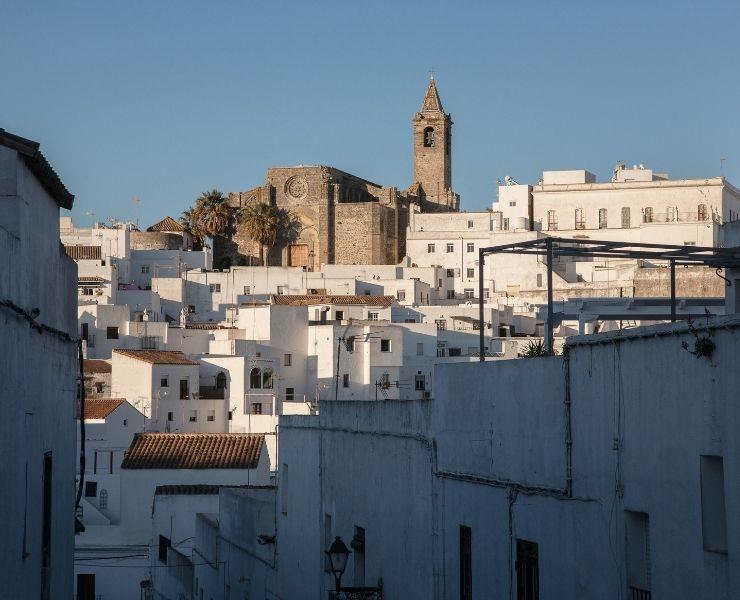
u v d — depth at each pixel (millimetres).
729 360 20562
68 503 36750
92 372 112875
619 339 23906
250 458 74812
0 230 24719
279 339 125438
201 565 60406
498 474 28891
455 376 31250
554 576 26219
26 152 27875
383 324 123500
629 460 23578
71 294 37125
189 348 133500
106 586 71562
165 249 197125
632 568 23516
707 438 21141
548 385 26766
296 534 45000
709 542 21250
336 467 40719
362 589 35625
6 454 25250
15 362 26266
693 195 182000
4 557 25266
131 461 74125
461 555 30781
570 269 159875
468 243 191750
